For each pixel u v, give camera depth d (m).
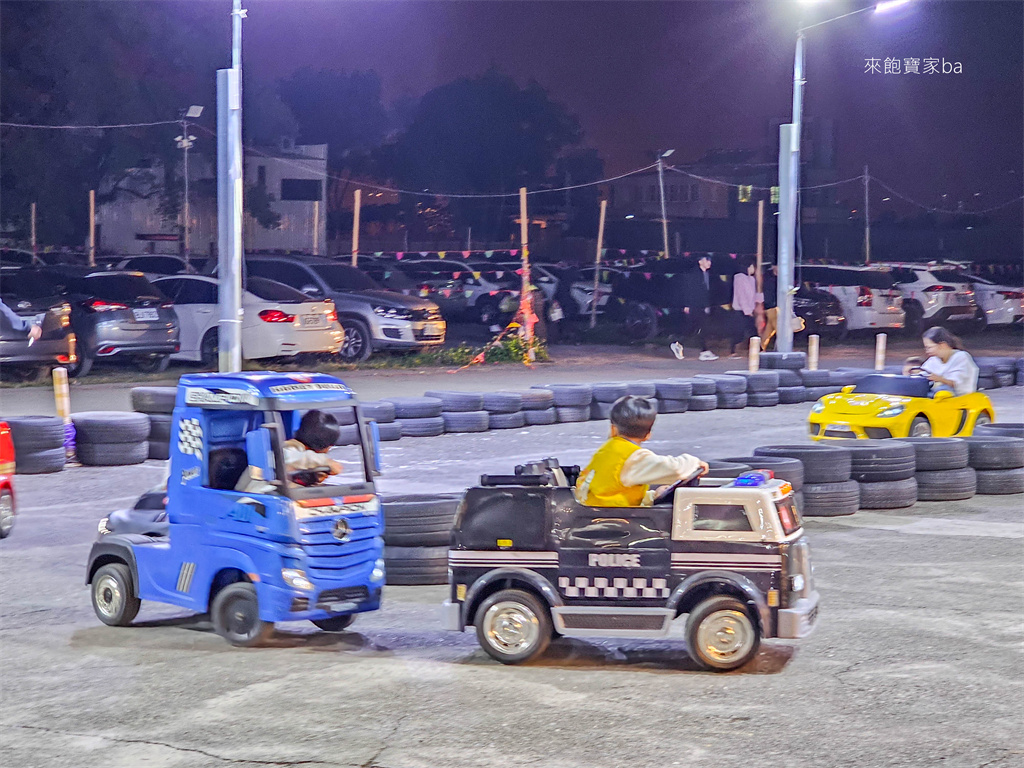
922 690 6.18
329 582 6.93
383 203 75.69
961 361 15.19
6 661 6.84
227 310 16.81
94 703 6.05
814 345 23.88
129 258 27.34
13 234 45.47
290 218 63.69
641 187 92.94
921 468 12.18
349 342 26.47
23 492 12.73
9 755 5.32
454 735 5.53
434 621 7.75
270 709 5.93
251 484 7.03
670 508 6.54
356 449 15.56
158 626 7.68
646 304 34.66
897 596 8.32
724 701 6.02
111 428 14.39
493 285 36.41
